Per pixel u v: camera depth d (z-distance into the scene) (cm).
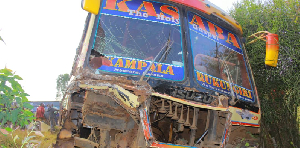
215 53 436
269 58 452
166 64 371
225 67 436
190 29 418
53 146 346
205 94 342
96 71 335
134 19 388
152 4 412
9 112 311
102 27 367
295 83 554
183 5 430
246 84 460
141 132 284
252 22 669
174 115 324
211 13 455
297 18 588
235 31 497
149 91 290
